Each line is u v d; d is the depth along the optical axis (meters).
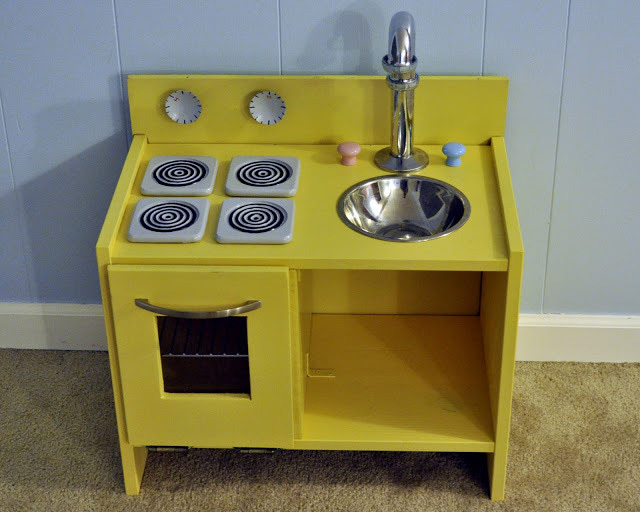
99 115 1.97
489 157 1.85
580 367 2.16
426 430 1.79
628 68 1.86
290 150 1.89
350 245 1.62
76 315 2.20
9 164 2.03
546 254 2.07
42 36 1.88
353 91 1.85
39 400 2.08
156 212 1.69
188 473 1.89
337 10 1.82
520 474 1.87
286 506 1.81
